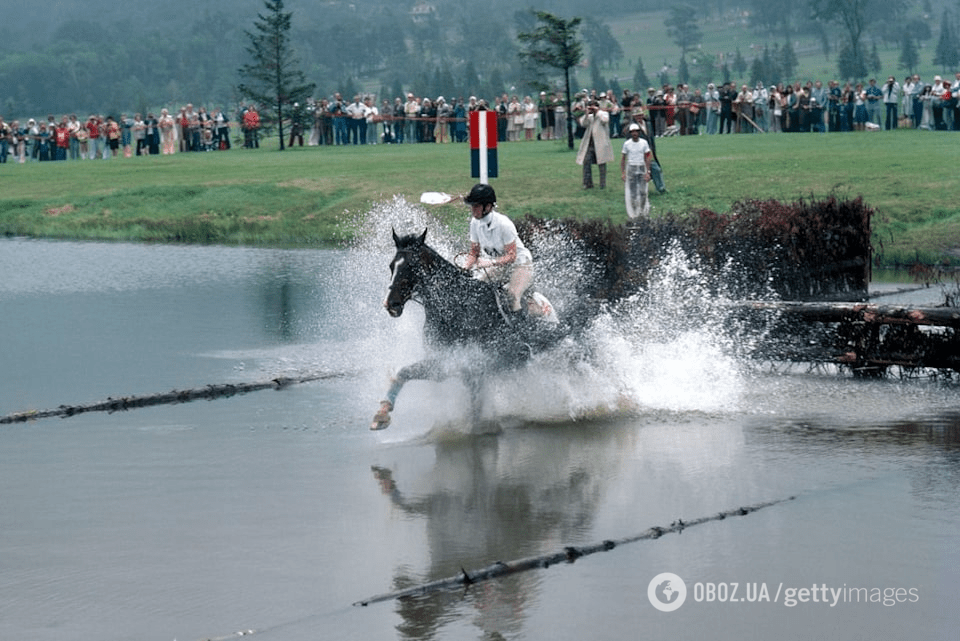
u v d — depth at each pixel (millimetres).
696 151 35844
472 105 48344
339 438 10289
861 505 8094
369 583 6695
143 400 11781
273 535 7574
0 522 7910
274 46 52312
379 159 40312
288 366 13672
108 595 6543
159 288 21266
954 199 26484
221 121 54219
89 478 9023
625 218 27312
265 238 29734
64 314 18125
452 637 5926
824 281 16703
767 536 7453
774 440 10055
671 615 6188
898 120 44469
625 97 40062
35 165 47625
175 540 7484
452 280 10203
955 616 6145
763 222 16578
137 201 35156
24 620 6203
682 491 8500
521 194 30406
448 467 9266
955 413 11141
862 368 13305
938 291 19359
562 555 7082
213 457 9648
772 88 45312
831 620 6105
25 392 12336
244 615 6234
